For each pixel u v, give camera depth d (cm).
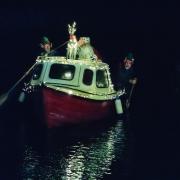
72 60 1546
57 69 1540
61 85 1513
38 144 1388
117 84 1769
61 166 1227
